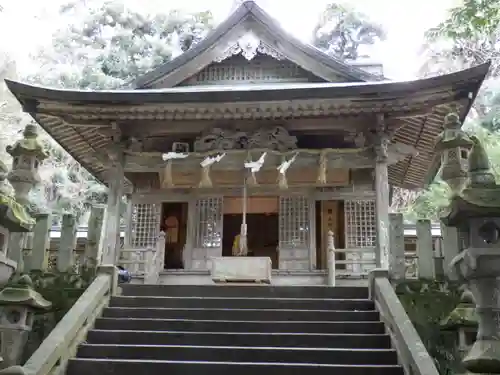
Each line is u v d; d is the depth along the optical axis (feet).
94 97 39.58
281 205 49.83
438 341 30.01
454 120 30.86
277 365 24.35
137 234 51.37
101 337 27.99
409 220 79.30
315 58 45.80
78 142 48.88
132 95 39.65
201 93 39.42
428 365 21.99
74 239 34.68
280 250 48.62
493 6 42.93
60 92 39.45
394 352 25.39
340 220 49.96
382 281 31.35
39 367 22.85
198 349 26.08
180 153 42.50
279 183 42.11
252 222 65.92
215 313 30.14
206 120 42.78
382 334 27.35
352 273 46.50
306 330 28.32
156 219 51.47
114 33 106.32
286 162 42.24
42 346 24.48
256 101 39.55
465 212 17.56
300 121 43.11
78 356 26.55
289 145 43.04
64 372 25.05
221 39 46.68
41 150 31.71
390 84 37.47
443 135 30.66
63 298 32.91
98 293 30.71
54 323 32.35
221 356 25.89
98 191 94.22
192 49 46.55
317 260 49.19
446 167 29.86
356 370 23.99
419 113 39.34
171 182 43.39
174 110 40.57
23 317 26.12
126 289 34.19
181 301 31.86
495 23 45.19
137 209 52.01
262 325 28.55
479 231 17.60
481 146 18.69
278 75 47.85
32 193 86.28
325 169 41.65
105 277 32.60
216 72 48.52
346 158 42.01
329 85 39.40
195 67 47.03
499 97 79.10
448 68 82.38
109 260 38.04
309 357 25.55
